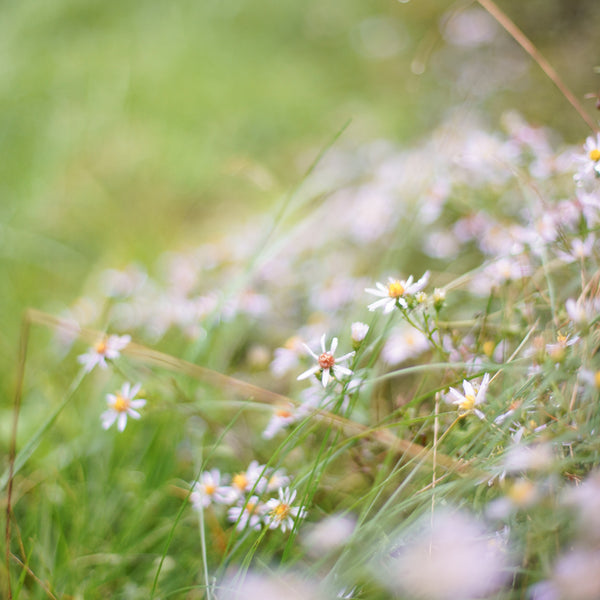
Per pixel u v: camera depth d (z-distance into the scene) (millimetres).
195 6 1209
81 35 1162
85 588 496
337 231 658
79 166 887
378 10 1107
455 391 464
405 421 467
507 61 752
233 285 572
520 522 442
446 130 655
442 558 421
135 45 1128
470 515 449
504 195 592
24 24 1159
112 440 552
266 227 667
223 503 500
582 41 704
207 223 781
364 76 1002
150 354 514
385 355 539
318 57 1084
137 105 996
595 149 488
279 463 476
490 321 519
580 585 409
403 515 474
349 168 770
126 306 646
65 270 719
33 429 567
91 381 595
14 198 812
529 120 659
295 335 597
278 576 453
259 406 504
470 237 595
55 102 986
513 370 473
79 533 513
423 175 638
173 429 544
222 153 896
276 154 878
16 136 925
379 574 439
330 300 597
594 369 440
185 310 611
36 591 495
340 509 499
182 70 1061
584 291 469
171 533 473
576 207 509
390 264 592
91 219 796
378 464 501
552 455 444
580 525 422
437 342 517
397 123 849
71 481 546
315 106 959
